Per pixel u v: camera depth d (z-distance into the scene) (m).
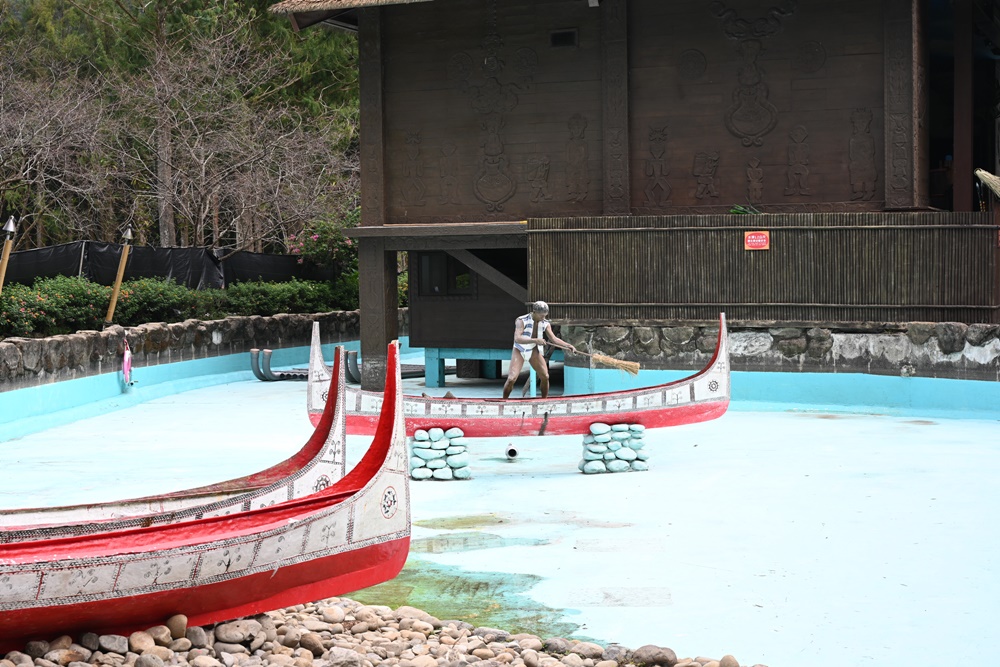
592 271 19.34
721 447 14.48
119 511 7.22
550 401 12.65
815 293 18.19
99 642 5.90
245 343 25.89
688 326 18.81
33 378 17.06
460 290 22.52
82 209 33.34
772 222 18.34
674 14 19.81
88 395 18.95
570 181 20.52
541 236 19.59
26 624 5.68
